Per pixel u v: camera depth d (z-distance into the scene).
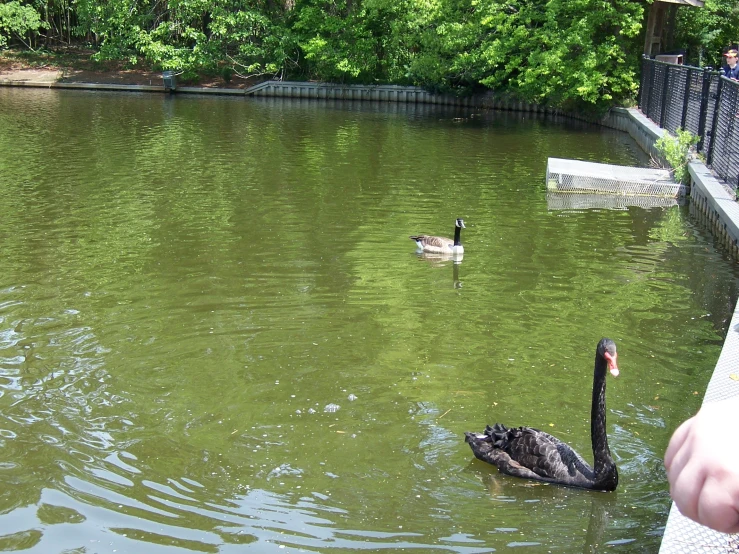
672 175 14.67
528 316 9.73
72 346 9.01
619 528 6.91
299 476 7.64
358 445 7.95
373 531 6.77
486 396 8.48
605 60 21.12
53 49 34.56
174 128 19.52
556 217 12.85
